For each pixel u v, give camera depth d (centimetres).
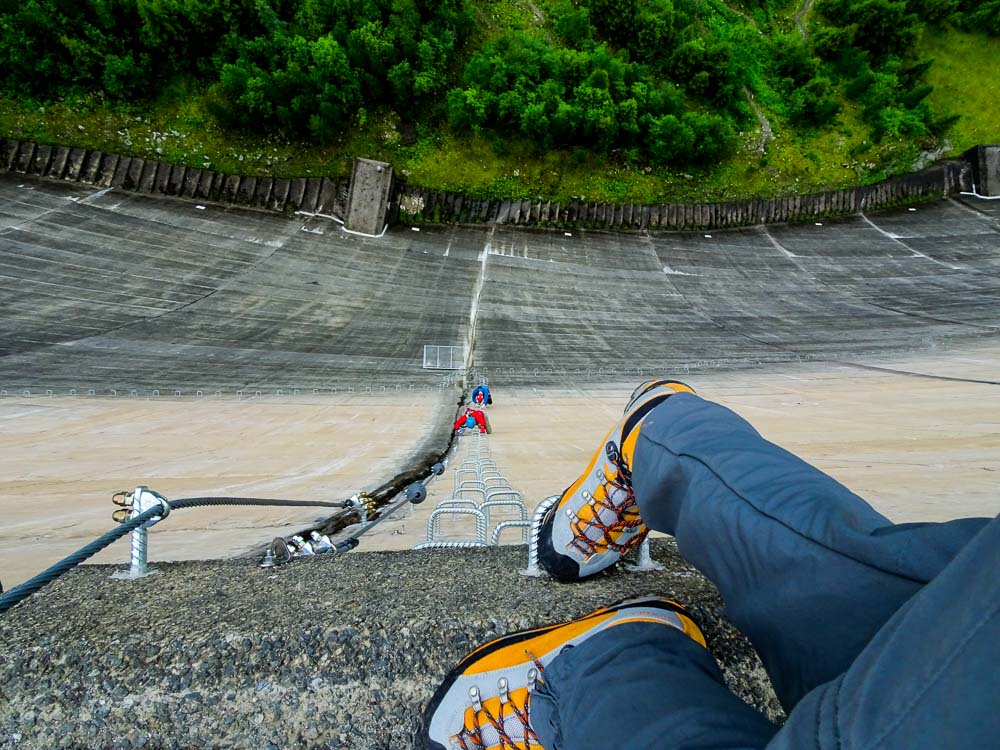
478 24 4288
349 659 192
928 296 3578
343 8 3781
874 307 3506
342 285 3350
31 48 3322
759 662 202
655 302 3569
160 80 3619
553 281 3669
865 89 4556
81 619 210
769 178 4316
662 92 4147
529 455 1315
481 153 4038
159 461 1237
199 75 3691
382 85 3912
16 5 3253
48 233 3062
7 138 3328
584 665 137
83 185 3422
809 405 1756
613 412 1936
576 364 2756
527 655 164
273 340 2720
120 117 3531
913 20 4600
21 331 2350
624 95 4056
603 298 3559
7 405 1703
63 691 185
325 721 185
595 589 223
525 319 3259
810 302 3603
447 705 167
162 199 3519
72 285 2792
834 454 1104
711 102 4416
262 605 218
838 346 2928
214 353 2500
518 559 281
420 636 197
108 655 192
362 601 219
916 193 4447
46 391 1892
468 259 3750
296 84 3634
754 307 3556
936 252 4041
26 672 189
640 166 4191
